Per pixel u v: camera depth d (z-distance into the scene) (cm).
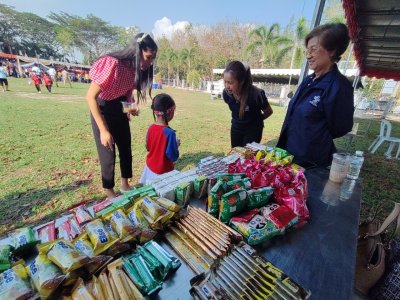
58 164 373
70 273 60
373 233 159
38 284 58
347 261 83
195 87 3412
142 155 429
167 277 70
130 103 211
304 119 165
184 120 833
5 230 223
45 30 5238
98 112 198
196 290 64
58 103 959
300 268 78
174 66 3928
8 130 537
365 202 318
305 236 94
